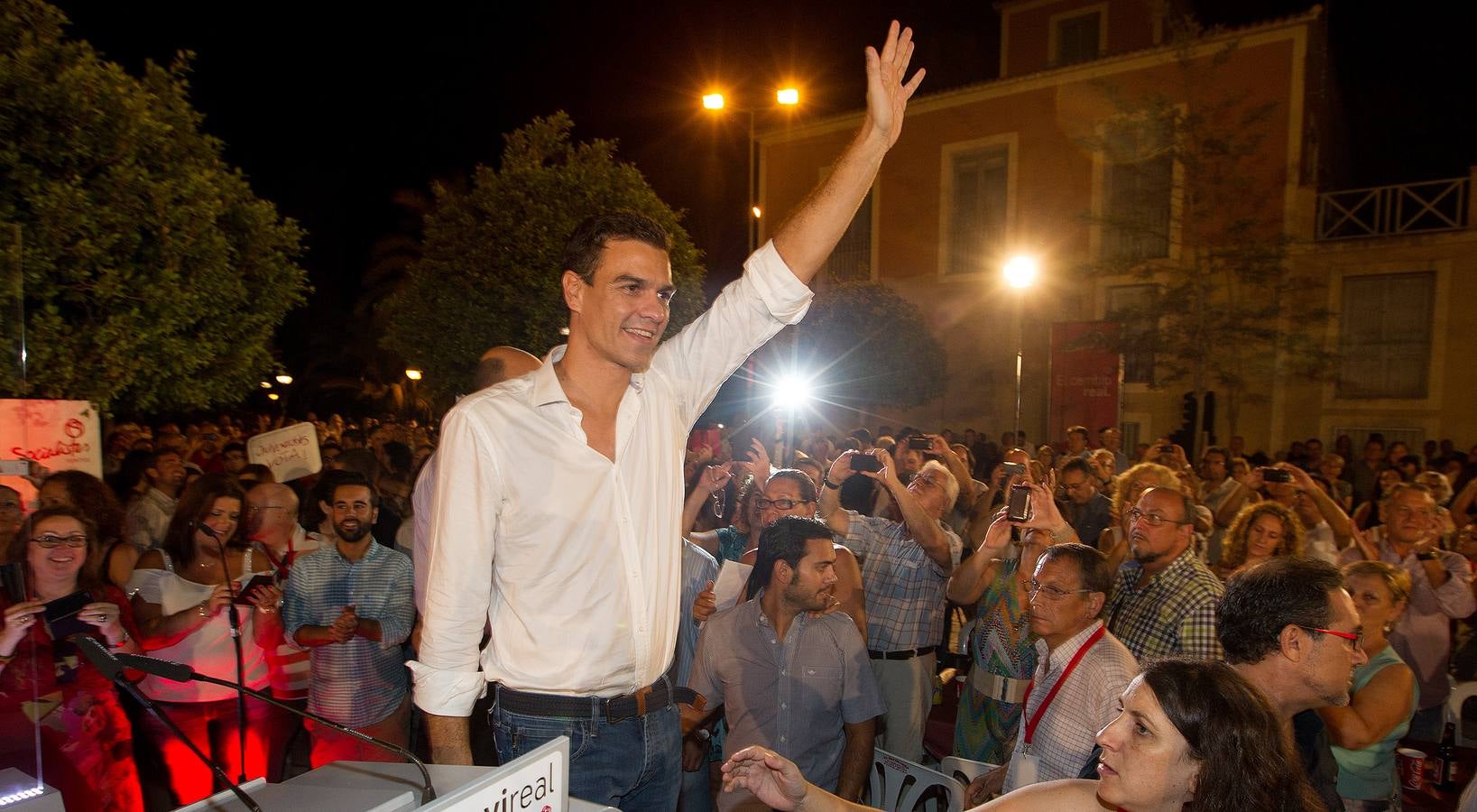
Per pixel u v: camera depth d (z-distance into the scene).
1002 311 18.02
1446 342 14.16
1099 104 16.80
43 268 5.91
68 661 2.98
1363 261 14.76
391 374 23.72
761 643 3.43
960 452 10.13
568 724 1.72
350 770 1.45
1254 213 15.12
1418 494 5.05
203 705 3.75
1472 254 13.95
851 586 4.18
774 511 4.42
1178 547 3.73
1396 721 3.06
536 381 1.81
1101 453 8.56
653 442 1.88
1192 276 14.34
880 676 4.50
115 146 6.39
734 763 2.14
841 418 18.70
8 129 5.94
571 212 10.35
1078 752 2.86
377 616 4.06
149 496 6.54
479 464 1.72
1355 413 14.86
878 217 19.72
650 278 1.75
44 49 6.11
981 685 3.97
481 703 5.04
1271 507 4.40
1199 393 14.22
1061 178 17.28
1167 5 16.12
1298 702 2.41
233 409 18.50
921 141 19.14
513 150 11.09
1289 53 14.91
